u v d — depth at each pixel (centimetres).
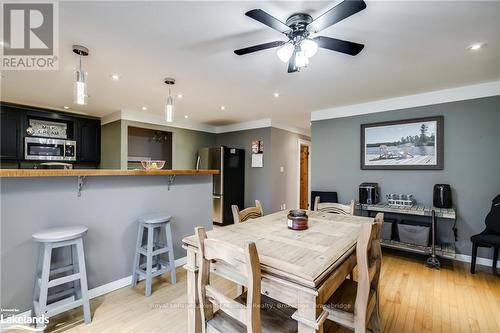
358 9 130
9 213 171
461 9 154
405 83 289
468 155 298
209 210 325
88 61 232
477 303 210
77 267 194
